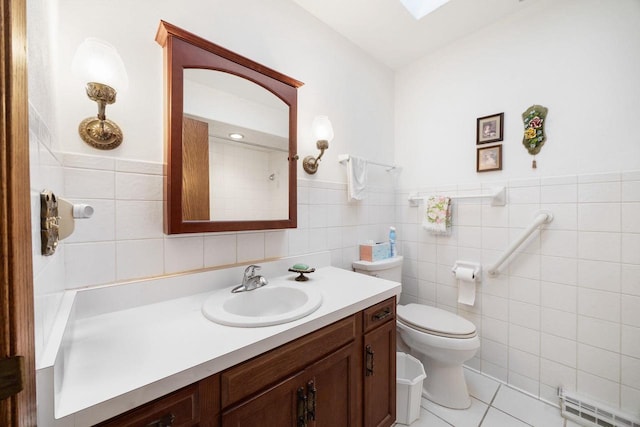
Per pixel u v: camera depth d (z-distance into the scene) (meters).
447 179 1.84
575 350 1.34
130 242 0.91
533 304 1.47
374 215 1.93
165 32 0.92
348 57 1.75
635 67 1.19
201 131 1.03
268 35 1.31
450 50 1.81
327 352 0.89
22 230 0.29
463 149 1.75
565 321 1.37
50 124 0.61
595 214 1.29
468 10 1.51
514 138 1.54
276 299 1.15
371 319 1.08
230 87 1.11
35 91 0.45
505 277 1.57
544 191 1.43
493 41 1.62
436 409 1.39
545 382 1.43
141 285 0.91
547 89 1.42
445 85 1.84
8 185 0.27
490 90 1.63
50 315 0.54
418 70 1.99
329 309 0.91
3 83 0.27
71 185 0.80
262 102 1.22
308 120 1.50
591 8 1.29
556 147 1.39
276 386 0.74
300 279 1.26
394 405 1.22
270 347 0.72
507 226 1.56
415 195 2.00
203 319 0.82
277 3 1.35
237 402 0.66
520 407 1.39
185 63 0.96
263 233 1.29
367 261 1.73
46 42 0.58
